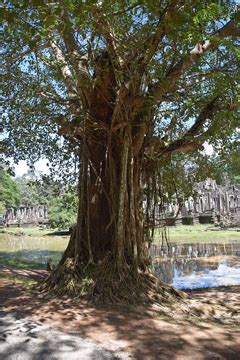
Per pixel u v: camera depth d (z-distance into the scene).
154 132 8.80
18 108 9.60
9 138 10.66
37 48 8.91
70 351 4.66
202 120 8.91
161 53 7.53
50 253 18.25
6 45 8.66
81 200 8.06
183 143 8.86
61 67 8.66
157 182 9.28
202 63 8.23
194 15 5.74
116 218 7.70
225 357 4.61
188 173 11.58
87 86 7.77
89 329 5.47
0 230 36.12
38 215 40.84
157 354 4.61
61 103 8.65
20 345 4.84
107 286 7.04
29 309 6.39
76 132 8.13
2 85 9.47
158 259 15.38
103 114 8.00
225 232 23.84
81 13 5.30
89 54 7.86
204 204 29.41
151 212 8.91
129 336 5.23
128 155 7.71
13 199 45.97
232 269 13.00
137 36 6.61
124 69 7.11
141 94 7.34
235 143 10.48
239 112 9.21
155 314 6.40
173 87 8.20
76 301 6.80
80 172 8.34
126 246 7.56
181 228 26.44
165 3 5.86
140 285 7.24
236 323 6.35
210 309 7.08
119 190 7.80
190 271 12.79
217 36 6.80
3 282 8.98
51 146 11.21
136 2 5.82
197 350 4.79
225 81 7.94
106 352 4.64
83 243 7.84
